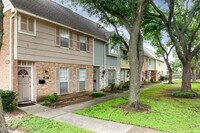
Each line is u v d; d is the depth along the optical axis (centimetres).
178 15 1678
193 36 1482
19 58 954
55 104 1049
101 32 1958
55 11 1342
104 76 1870
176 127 628
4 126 477
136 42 941
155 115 786
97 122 695
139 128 625
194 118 746
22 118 730
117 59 2169
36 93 1057
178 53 1488
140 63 985
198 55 3086
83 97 1360
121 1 944
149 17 1487
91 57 1617
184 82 1501
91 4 1027
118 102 1116
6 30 952
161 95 1473
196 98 1313
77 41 1423
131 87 929
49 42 1152
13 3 938
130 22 996
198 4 1409
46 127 616
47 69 1134
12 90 918
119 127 637
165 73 5316
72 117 765
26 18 998
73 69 1376
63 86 1278
